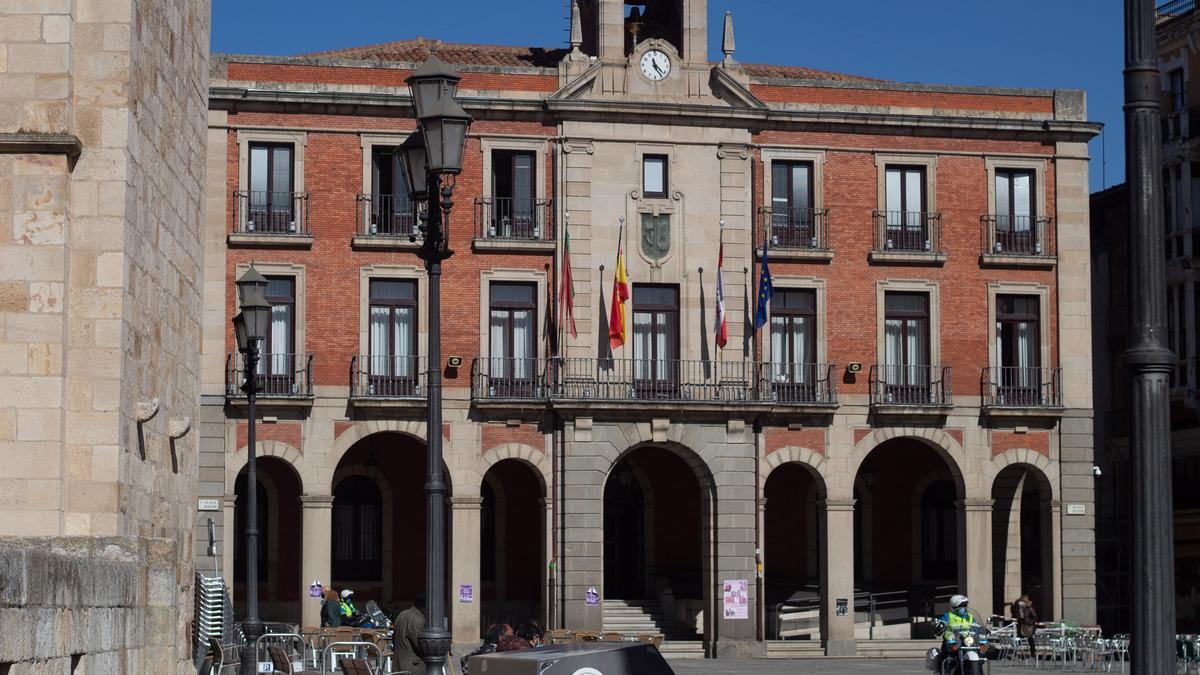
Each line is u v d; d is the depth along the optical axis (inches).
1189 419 2218.3
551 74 1934.1
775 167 1979.6
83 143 755.4
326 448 1857.8
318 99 1873.8
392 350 1889.8
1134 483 432.5
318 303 1872.5
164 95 849.5
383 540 1985.7
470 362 1895.9
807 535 2079.2
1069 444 1994.3
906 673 1616.6
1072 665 1722.4
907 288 1984.5
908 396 1972.2
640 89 1946.4
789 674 1595.7
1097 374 2365.9
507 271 1909.4
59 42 750.5
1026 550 2188.7
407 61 2034.9
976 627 1338.6
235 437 1839.3
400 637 952.9
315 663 1370.6
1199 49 2247.8
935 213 1994.3
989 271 2005.4
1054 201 2025.1
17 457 735.7
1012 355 2011.6
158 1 830.5
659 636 1557.6
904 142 1999.3
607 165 1932.8
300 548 1962.4
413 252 1893.5
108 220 753.6
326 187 1884.8
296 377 1856.5
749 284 1950.1
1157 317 435.8
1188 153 2226.9
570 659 696.4
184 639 903.7
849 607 1931.6
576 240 1918.1
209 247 1852.9
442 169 798.5
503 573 2022.6
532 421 1898.4
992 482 1979.6
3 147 745.0
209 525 1820.9
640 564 2064.5
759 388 1939.0
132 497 775.1
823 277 1968.5
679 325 1936.5
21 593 490.0
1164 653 425.7
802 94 1990.7
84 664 575.2
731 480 1914.4
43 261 744.3
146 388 807.7
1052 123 2012.8
